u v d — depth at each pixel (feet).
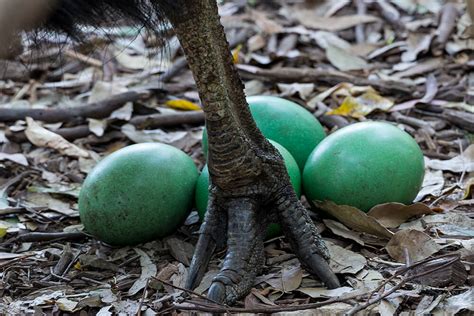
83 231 20.22
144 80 29.48
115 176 18.65
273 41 32.04
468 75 28.48
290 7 35.17
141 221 18.61
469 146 23.03
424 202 20.72
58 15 15.97
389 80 27.94
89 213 18.75
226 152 17.28
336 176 18.98
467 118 25.13
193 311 16.08
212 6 17.01
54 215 21.35
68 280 18.28
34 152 25.18
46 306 17.20
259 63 30.66
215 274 17.74
